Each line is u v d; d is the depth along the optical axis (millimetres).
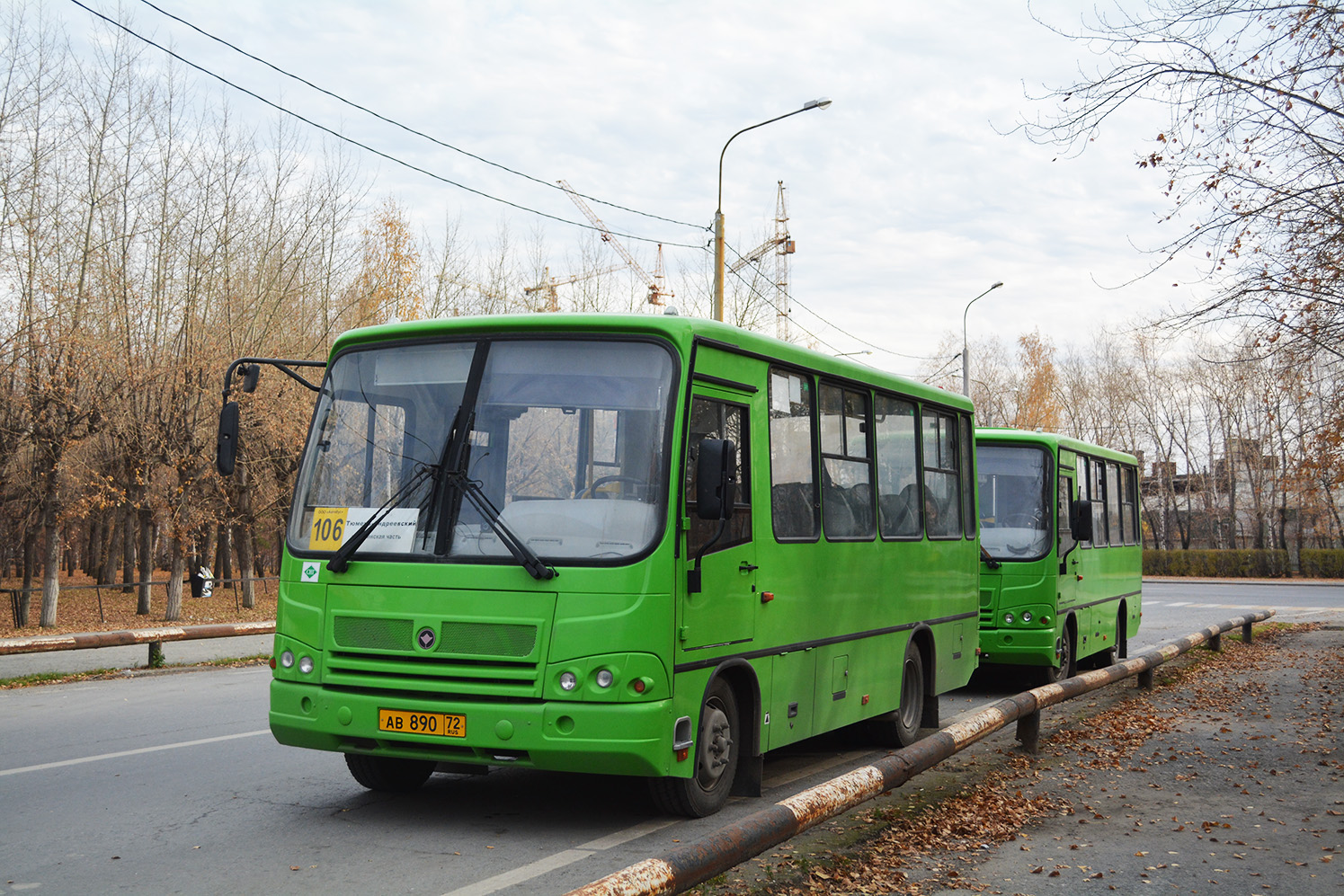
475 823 7289
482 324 7410
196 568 32969
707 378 7395
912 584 11023
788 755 10453
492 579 6781
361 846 6695
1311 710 13523
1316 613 32750
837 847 7027
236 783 8430
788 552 8438
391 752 6922
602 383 7137
